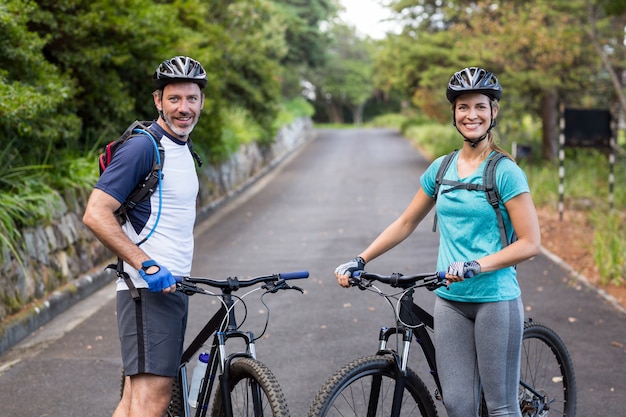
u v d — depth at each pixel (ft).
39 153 28.48
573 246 33.01
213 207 47.39
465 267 9.68
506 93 63.41
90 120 35.76
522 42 57.57
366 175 67.92
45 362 18.65
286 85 140.67
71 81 30.89
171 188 10.34
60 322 22.66
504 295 10.28
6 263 21.36
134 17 34.22
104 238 9.71
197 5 48.47
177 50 39.45
